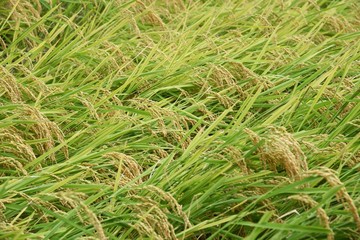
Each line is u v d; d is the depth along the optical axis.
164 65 5.24
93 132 4.39
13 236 3.34
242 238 3.39
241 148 3.89
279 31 5.98
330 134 4.05
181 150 4.13
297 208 3.50
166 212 3.53
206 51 5.46
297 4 6.67
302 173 3.37
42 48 5.38
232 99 4.73
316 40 6.11
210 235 3.66
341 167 3.68
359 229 3.21
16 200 3.67
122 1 6.23
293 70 5.16
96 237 3.41
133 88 4.92
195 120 4.47
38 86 4.83
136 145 4.18
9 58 5.02
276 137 3.55
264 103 4.83
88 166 3.91
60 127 4.53
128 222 3.48
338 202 3.52
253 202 3.43
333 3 7.01
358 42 5.18
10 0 5.58
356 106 4.07
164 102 4.73
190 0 6.32
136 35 5.57
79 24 6.16
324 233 3.21
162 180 3.75
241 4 6.68
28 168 4.01
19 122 4.16
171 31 5.62
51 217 3.68
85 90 4.84
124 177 3.76
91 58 5.14
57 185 3.60
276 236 3.28
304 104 4.48
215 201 3.64
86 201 3.53
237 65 5.00
